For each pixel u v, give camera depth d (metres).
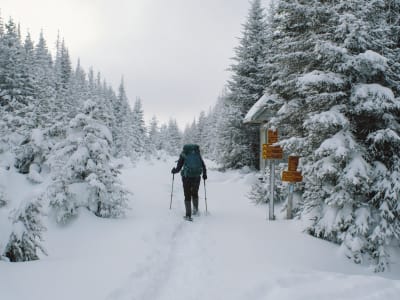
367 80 7.05
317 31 7.71
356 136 7.11
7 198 7.21
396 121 6.97
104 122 8.20
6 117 14.52
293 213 8.84
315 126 6.74
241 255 5.50
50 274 4.14
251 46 22.11
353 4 6.72
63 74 47.06
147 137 63.53
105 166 7.64
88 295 3.63
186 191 8.27
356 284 4.06
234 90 22.50
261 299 3.70
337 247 6.52
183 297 3.93
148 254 5.25
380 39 6.98
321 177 6.66
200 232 6.91
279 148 8.55
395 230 6.30
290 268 4.67
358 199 6.73
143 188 12.23
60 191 7.04
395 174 6.38
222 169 22.31
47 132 12.18
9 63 28.62
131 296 3.76
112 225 6.98
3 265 4.29
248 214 9.23
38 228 5.21
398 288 4.01
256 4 23.06
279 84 9.20
